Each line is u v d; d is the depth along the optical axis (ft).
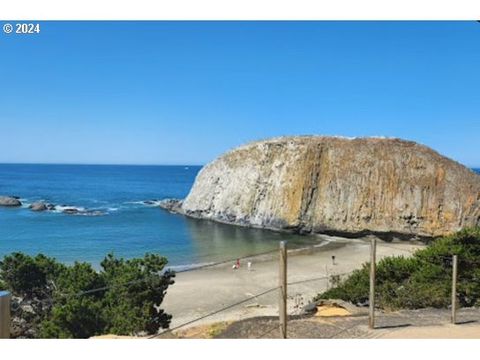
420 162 244.42
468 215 232.12
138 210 322.14
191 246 199.93
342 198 245.04
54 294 60.70
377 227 237.66
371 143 257.96
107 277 62.80
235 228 258.78
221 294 110.22
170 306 98.48
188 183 647.97
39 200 377.91
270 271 140.77
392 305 46.39
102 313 52.39
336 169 250.78
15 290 65.87
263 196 261.85
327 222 244.42
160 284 60.08
